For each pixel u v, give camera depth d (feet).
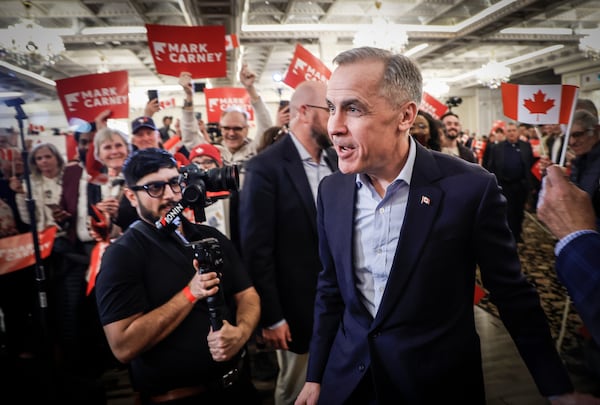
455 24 24.50
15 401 6.82
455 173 3.22
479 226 3.08
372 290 3.46
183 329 4.06
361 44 16.31
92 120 8.38
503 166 14.85
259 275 5.67
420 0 19.95
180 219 4.32
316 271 5.81
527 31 25.13
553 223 2.77
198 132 10.46
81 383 7.42
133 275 3.98
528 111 5.31
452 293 3.19
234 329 4.07
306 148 5.92
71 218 8.69
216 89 17.08
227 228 8.22
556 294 11.08
